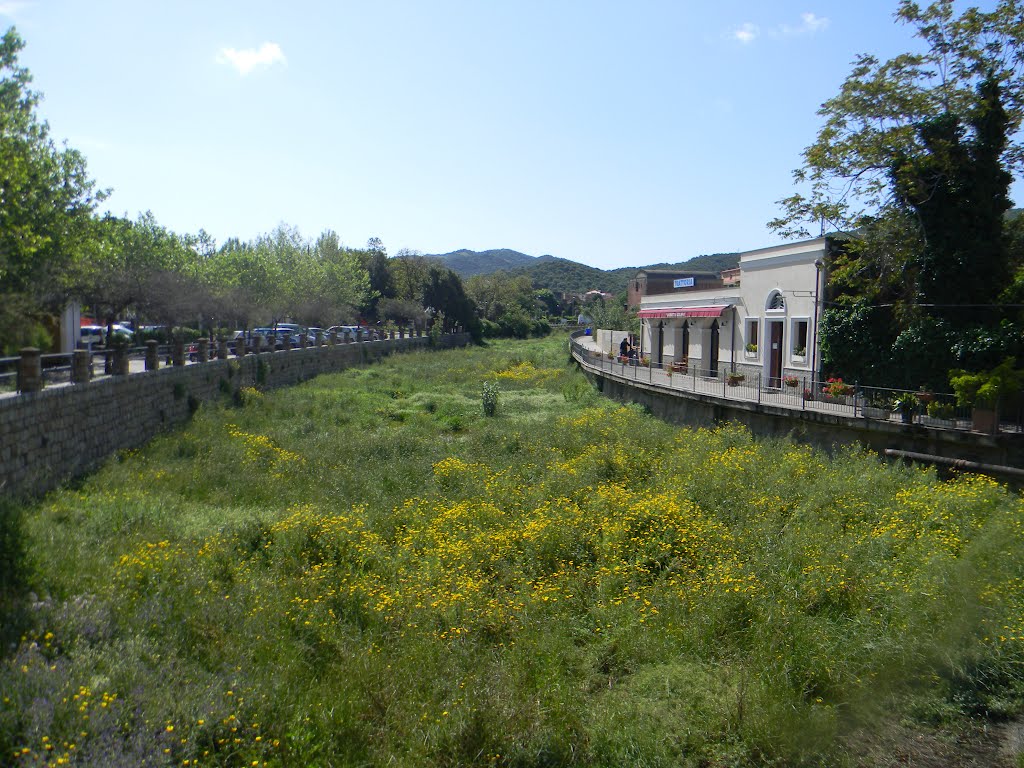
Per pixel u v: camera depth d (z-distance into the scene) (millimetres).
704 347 31391
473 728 6031
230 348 29281
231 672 6676
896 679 7047
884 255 19734
